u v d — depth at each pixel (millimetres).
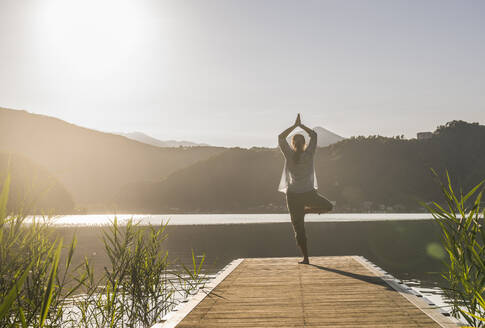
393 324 3449
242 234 32406
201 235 31094
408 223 51062
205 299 4602
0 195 2736
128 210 137500
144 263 6828
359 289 5035
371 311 3928
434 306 4012
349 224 48969
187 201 139125
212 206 134500
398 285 5215
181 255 16969
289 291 5000
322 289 5082
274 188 135375
